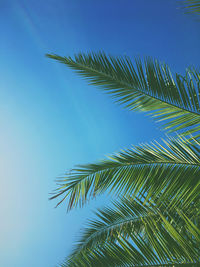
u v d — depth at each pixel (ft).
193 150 8.45
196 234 5.88
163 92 9.28
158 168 8.54
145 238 12.63
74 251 14.61
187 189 7.96
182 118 9.06
